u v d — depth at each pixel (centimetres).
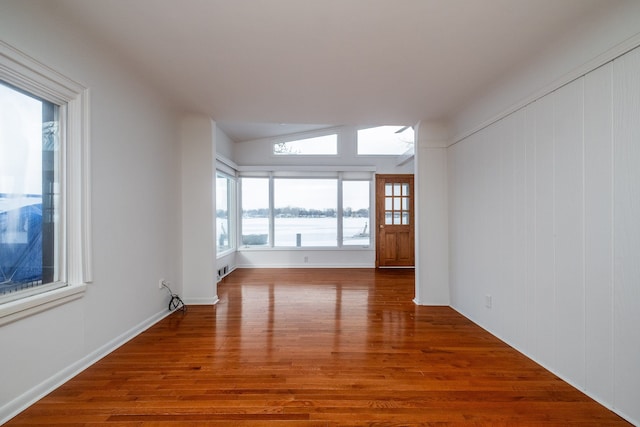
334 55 221
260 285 463
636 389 150
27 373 163
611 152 161
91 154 208
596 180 170
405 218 631
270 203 630
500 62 230
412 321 305
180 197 352
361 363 216
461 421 155
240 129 549
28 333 163
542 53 212
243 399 172
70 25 186
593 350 172
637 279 149
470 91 283
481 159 291
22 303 157
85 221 202
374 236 629
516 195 240
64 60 184
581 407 166
